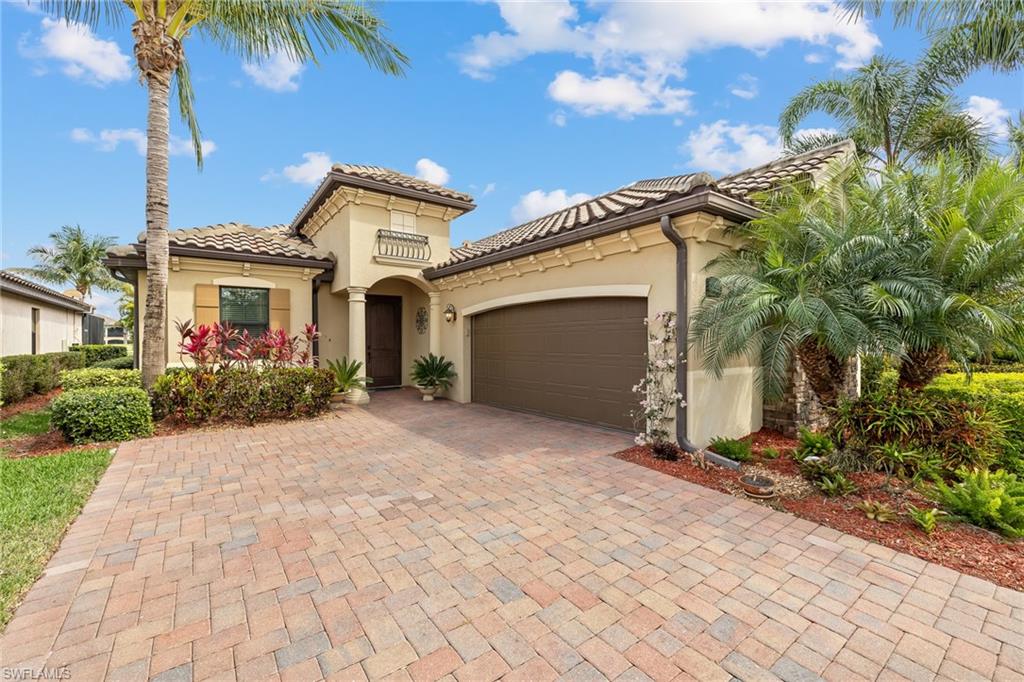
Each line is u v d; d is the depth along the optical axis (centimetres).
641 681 268
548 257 973
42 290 1786
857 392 1005
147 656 285
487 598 348
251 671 274
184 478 624
